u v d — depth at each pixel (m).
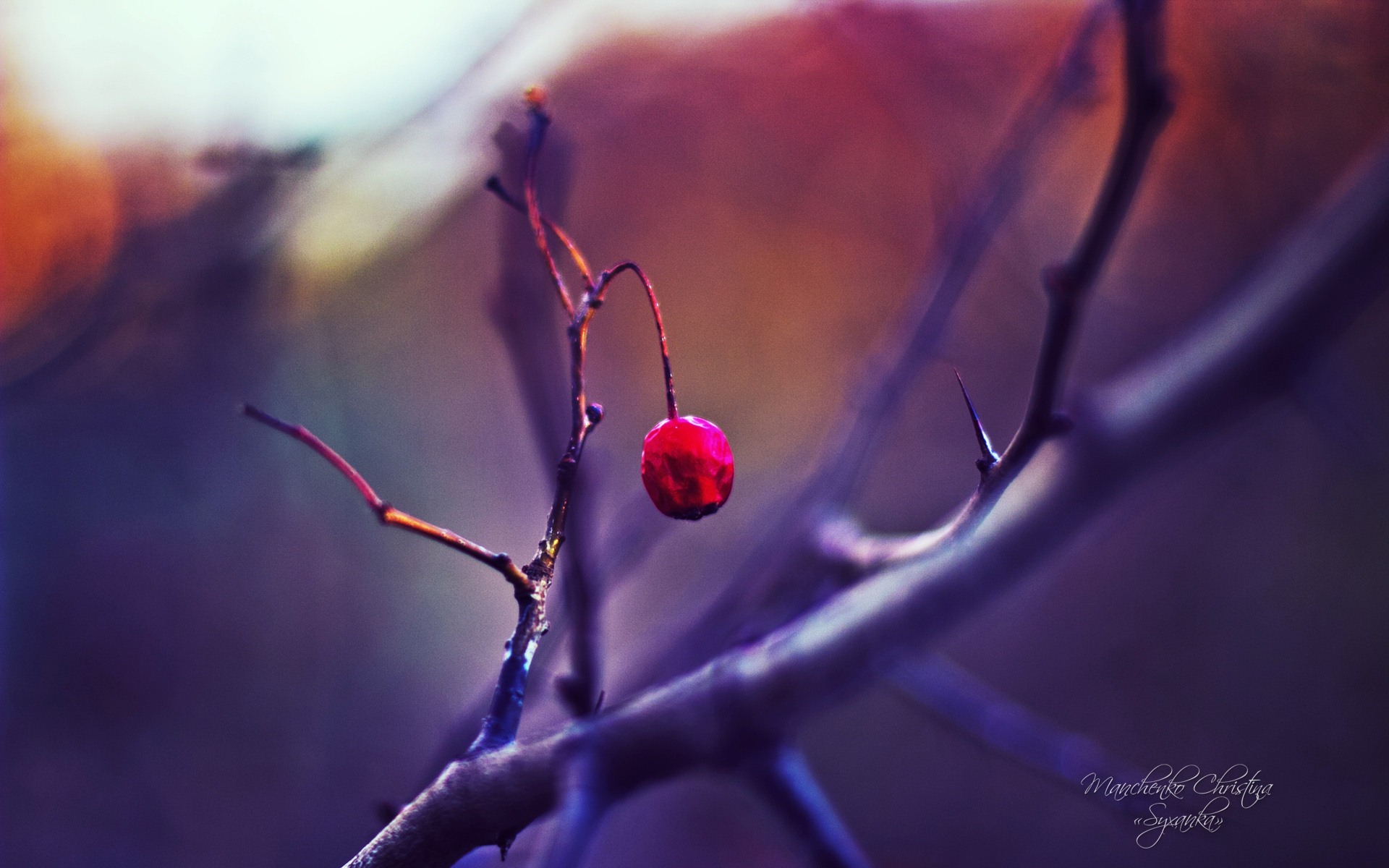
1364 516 0.91
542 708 0.33
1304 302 0.40
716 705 0.28
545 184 0.29
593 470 0.28
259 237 0.47
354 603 0.94
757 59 0.59
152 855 0.81
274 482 0.94
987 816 0.85
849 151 0.81
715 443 0.24
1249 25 0.50
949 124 0.46
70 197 0.47
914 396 0.79
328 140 0.45
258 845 0.82
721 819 0.79
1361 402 0.44
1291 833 0.80
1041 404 0.24
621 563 0.33
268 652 0.92
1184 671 0.90
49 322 0.47
